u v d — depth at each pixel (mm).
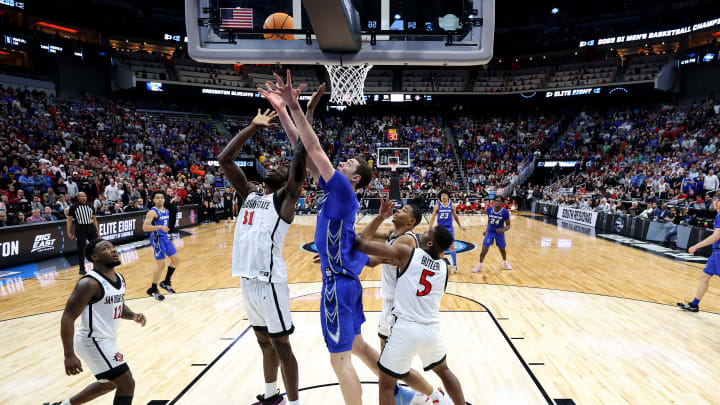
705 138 20172
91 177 13766
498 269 8938
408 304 2818
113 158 18625
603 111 29656
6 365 4270
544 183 25938
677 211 12703
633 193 17062
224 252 11008
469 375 3912
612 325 5328
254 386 3732
